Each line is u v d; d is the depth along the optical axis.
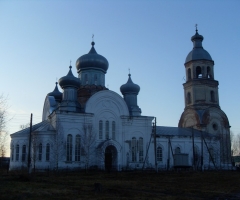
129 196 24.98
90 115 65.50
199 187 33.72
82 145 63.22
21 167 61.50
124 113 69.56
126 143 67.88
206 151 78.44
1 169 70.25
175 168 67.25
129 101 74.94
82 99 73.19
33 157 56.84
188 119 84.62
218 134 82.88
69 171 58.00
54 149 60.56
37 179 41.00
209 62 85.19
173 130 79.62
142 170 61.50
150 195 26.03
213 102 83.69
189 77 86.50
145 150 69.75
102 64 77.06
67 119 63.31
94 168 62.50
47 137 61.78
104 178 44.94
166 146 74.12
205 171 61.50
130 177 46.88
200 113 81.62
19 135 63.94
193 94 83.62
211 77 85.19
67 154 62.09
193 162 69.50
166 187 33.31
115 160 65.50
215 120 83.06
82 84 76.44
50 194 25.22
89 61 76.19
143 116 71.06
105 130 67.00
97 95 67.50
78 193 26.20
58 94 82.56
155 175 50.19
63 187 31.20
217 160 79.25
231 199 25.05
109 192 27.28
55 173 53.47
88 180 41.03
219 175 50.28
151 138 70.88
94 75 76.69
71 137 63.12
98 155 63.91
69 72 70.25
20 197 23.27
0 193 25.06
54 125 63.69
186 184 36.97
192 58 85.38
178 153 70.38
